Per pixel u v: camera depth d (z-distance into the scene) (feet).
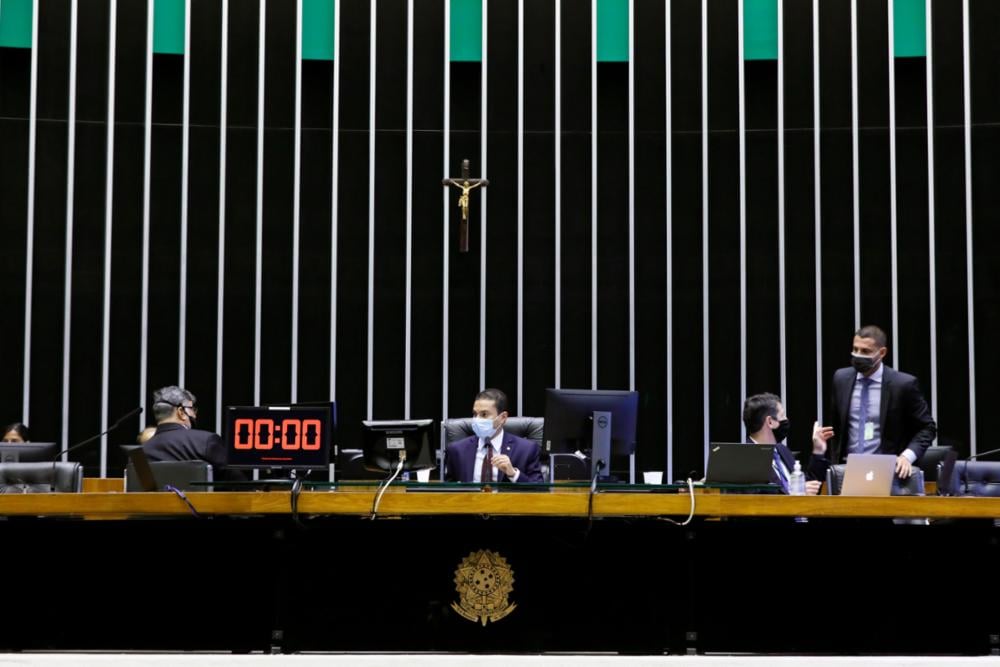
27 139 110.52
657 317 111.24
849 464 55.11
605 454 59.16
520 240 112.27
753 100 112.06
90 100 111.04
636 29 112.88
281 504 50.03
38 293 109.09
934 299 107.86
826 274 109.91
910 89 110.32
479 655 50.62
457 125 112.78
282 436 54.75
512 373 111.45
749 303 110.73
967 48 109.09
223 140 111.34
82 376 108.58
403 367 111.55
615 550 51.98
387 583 51.88
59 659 49.21
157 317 109.81
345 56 112.88
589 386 111.14
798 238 110.63
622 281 112.06
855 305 109.09
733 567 52.06
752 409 66.49
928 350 107.96
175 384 109.29
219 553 52.01
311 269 111.65
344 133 112.47
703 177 111.45
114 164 110.63
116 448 108.27
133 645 51.67
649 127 112.37
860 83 110.83
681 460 109.60
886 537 52.19
